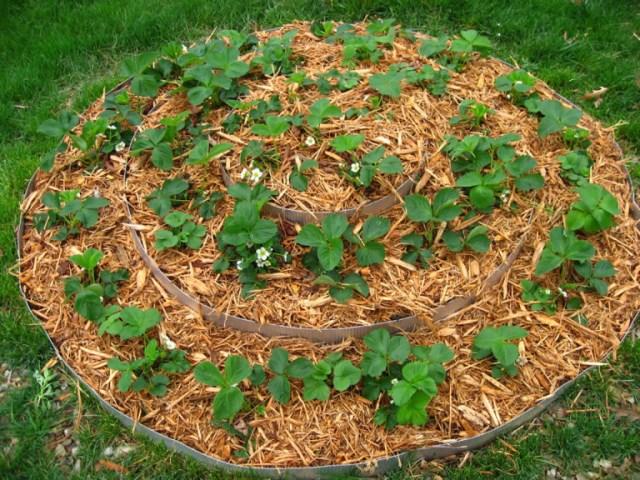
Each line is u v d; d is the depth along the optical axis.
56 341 1.84
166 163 1.97
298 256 1.80
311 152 1.92
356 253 1.75
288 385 1.63
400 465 1.61
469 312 1.77
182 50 2.42
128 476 1.64
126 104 2.29
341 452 1.60
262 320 1.72
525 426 1.70
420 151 1.93
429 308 1.73
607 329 1.80
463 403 1.66
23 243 2.08
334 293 1.72
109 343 1.79
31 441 1.72
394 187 1.86
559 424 1.71
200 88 2.10
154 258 1.85
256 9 2.91
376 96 2.07
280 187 1.86
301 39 2.46
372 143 1.93
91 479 1.64
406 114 2.03
